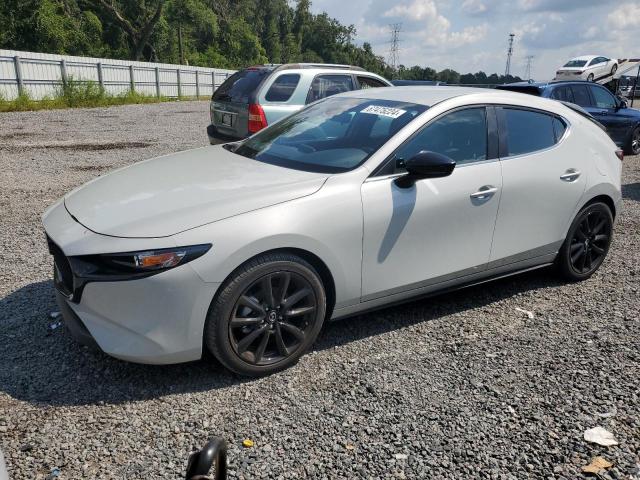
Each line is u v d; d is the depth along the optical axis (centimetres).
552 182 432
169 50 5981
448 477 246
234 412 286
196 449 257
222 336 299
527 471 251
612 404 304
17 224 600
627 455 263
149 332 285
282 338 324
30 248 522
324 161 367
